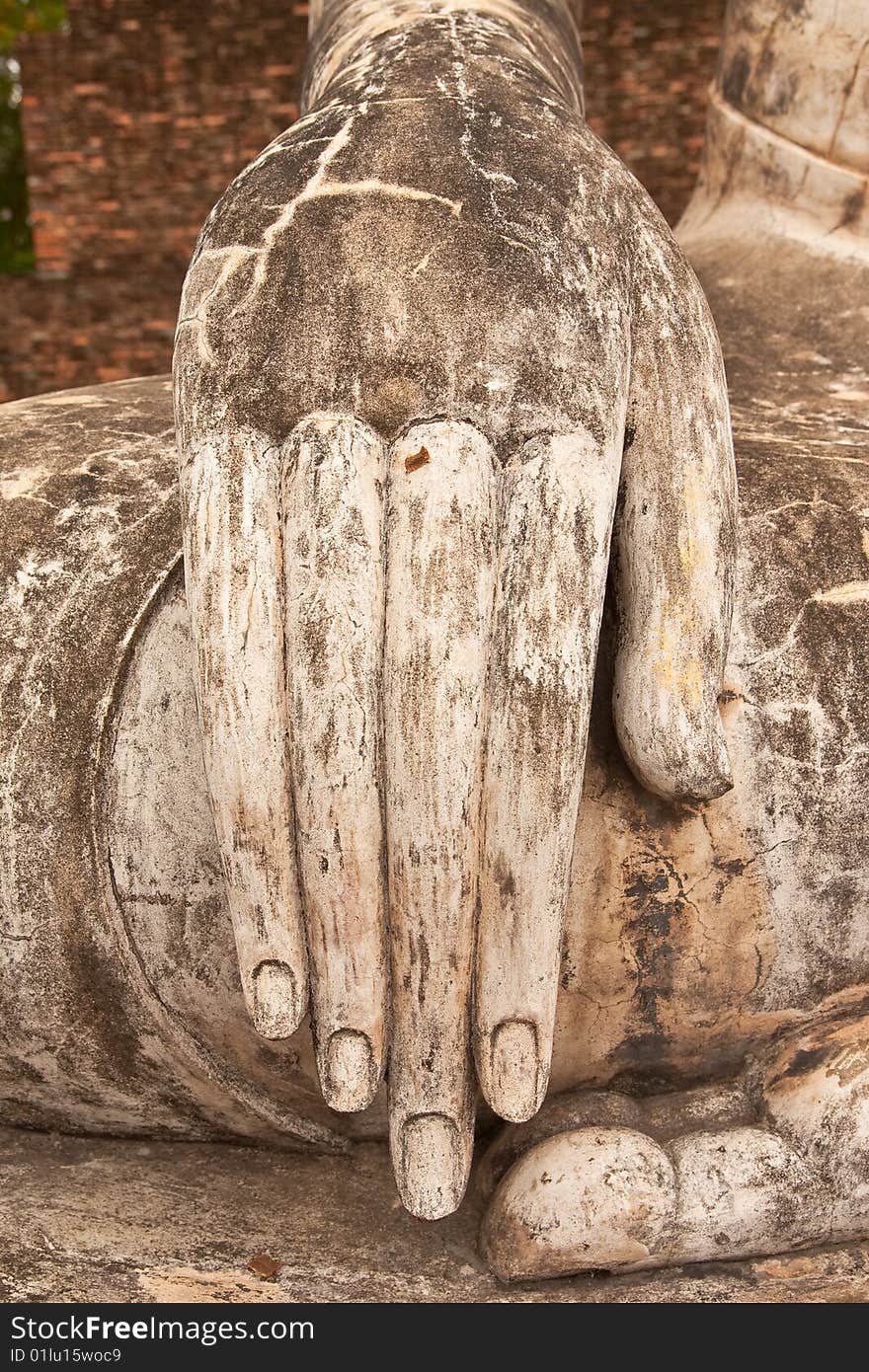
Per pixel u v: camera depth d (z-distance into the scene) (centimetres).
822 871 177
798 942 179
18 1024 182
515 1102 151
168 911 175
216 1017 179
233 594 149
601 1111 180
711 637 159
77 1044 183
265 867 148
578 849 172
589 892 173
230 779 148
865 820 177
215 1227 182
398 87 185
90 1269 173
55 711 175
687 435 167
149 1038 181
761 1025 184
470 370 155
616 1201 168
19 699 175
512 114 180
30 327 653
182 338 164
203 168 667
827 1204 173
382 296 158
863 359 239
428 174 168
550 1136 178
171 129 664
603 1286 173
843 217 255
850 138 251
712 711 158
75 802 174
